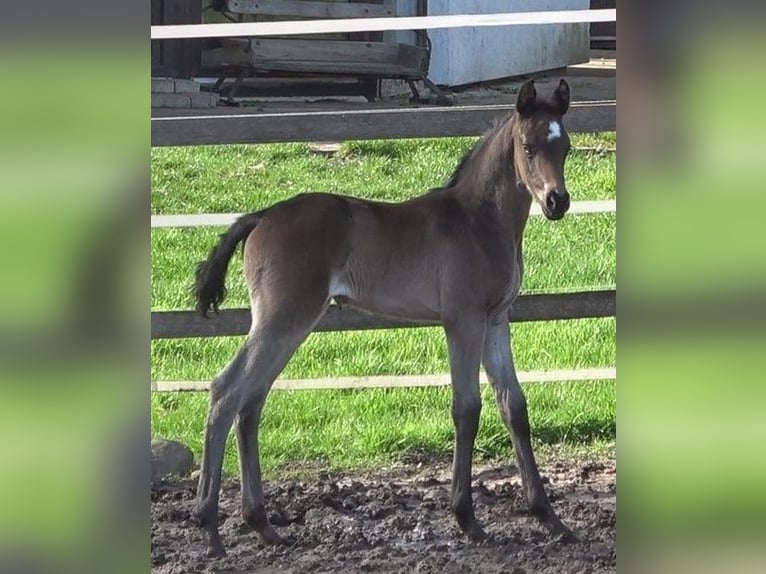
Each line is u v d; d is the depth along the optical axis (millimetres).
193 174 9094
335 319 5465
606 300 5496
